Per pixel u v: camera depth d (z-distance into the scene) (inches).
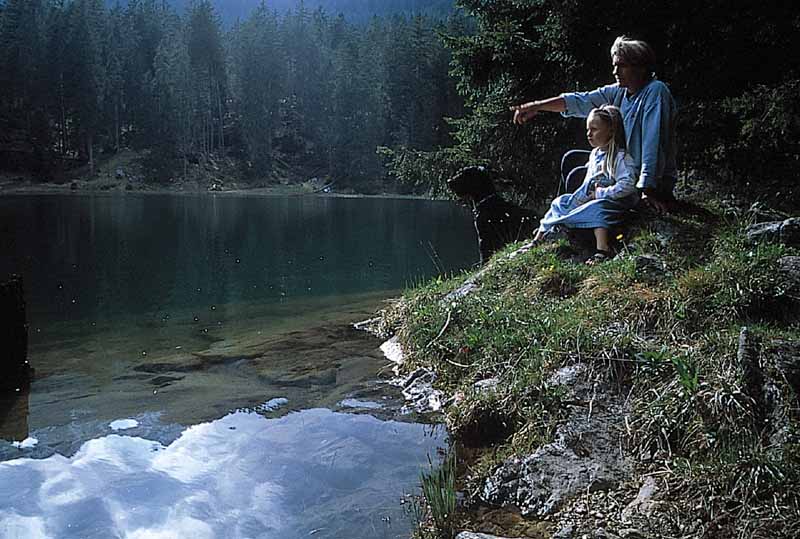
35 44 2471.7
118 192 2118.6
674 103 177.0
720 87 324.2
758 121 316.8
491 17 407.8
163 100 2534.5
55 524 86.7
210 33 2869.1
